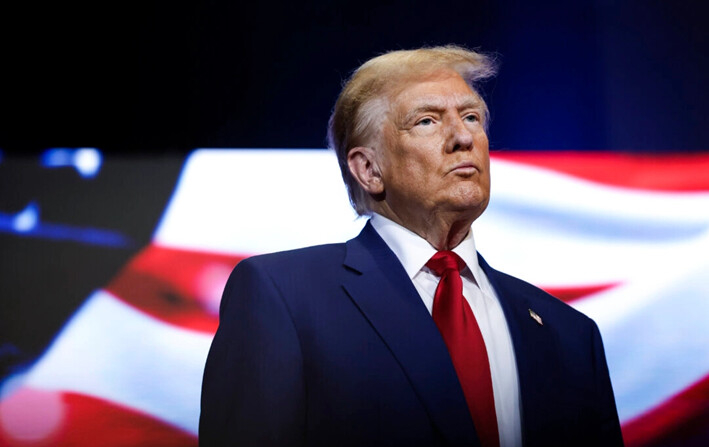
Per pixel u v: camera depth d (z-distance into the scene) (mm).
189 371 4965
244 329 2242
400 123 2479
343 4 5121
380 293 2312
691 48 5309
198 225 5176
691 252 5207
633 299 5148
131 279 5098
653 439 4965
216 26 5160
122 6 5125
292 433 2086
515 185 5234
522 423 2295
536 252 5172
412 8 5109
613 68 5273
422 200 2412
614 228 5246
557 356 2482
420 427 2094
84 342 4980
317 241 5152
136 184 5215
